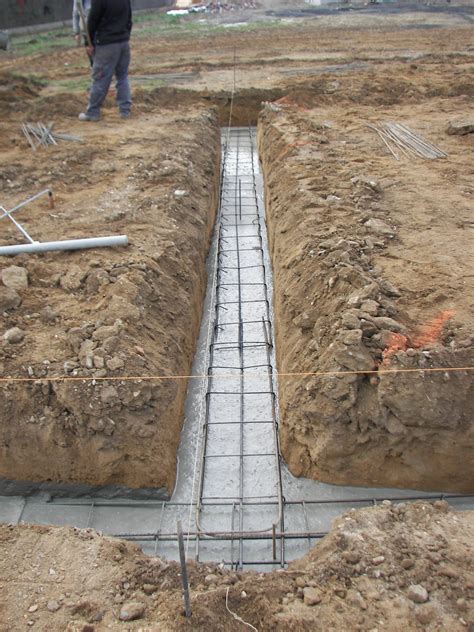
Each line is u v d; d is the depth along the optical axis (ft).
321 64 51.98
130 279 17.58
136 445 14.33
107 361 14.74
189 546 13.67
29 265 18.52
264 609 10.28
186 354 18.28
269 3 117.19
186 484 15.39
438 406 13.48
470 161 26.78
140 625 10.14
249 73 49.39
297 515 14.29
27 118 35.47
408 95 39.14
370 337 14.64
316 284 17.83
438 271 17.47
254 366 19.39
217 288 23.53
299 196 23.39
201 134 33.22
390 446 14.06
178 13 103.50
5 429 14.15
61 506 14.62
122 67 34.73
